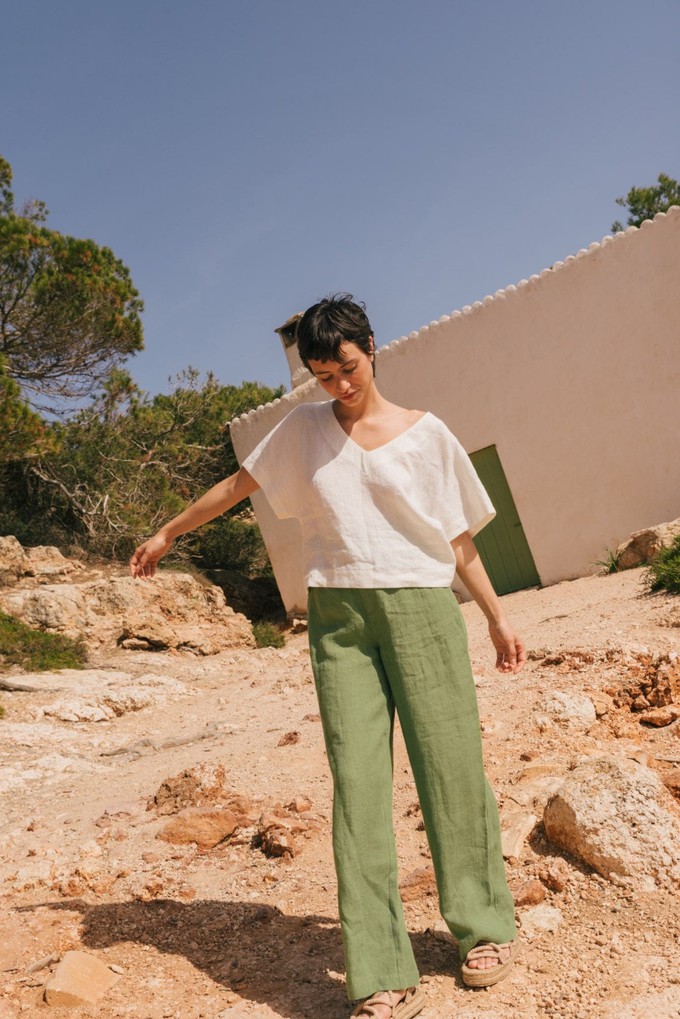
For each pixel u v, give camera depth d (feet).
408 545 8.27
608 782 9.91
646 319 42.52
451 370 47.98
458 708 8.25
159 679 32.78
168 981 9.01
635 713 15.14
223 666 38.50
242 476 8.99
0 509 62.49
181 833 12.85
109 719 27.17
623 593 30.14
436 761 8.20
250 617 63.41
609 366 43.57
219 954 9.53
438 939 9.09
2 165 59.77
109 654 40.70
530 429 45.80
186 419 78.48
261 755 16.98
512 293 45.85
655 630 20.56
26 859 13.10
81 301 60.44
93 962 9.18
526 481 46.03
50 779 19.27
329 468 8.35
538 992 7.78
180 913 10.69
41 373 65.00
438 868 8.36
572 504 44.88
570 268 44.19
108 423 71.56
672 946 8.21
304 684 28.04
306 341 8.10
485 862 8.33
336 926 9.84
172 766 18.06
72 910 11.03
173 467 75.25
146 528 63.87
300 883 11.00
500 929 8.25
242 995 8.57
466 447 47.78
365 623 8.26
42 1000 8.63
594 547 44.37
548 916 8.96
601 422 43.93
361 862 7.93
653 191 74.90
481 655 24.39
